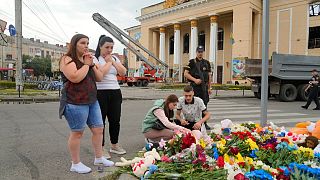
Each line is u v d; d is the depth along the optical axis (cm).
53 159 506
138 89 2986
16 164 479
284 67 1903
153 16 5006
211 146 429
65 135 707
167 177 345
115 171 421
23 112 1137
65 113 421
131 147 598
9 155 531
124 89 2992
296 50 3544
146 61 2944
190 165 368
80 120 422
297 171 333
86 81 423
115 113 531
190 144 430
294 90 1914
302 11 3481
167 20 4781
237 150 413
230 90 2948
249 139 457
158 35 5378
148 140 570
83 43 415
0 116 1028
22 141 641
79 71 405
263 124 622
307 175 330
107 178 404
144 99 1850
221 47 4375
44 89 2677
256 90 2058
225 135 523
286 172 338
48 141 642
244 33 3681
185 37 4878
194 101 618
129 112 1195
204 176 333
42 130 771
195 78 731
